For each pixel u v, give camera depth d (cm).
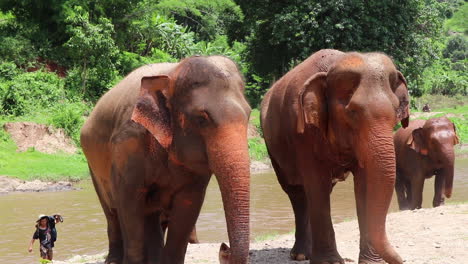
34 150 2514
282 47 3738
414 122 1395
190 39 3975
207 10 4719
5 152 2411
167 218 691
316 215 698
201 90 515
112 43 3152
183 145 528
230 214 466
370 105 601
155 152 570
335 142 662
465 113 4234
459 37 8856
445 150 1220
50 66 3334
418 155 1291
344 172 723
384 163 586
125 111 604
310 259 712
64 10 3291
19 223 1454
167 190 594
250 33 4297
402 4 3391
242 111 498
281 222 1362
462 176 2189
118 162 593
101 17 3212
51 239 1032
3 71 3009
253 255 816
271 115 807
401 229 912
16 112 2791
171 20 4028
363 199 676
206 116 501
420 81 3700
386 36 3306
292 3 3500
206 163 522
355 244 860
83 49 3103
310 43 3338
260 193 1900
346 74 631
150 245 624
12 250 1166
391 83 633
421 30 3606
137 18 3572
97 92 3244
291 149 742
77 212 1594
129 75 667
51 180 2170
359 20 3341
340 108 636
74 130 2714
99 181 707
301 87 723
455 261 689
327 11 3359
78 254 1099
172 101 538
